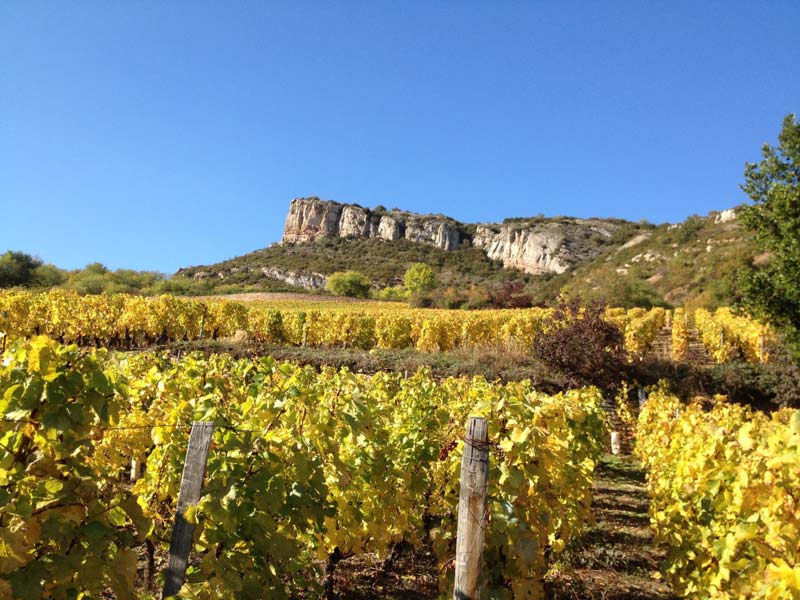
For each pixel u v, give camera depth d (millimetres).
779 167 9359
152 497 3096
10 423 1965
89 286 53938
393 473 3646
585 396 7004
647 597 4035
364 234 122625
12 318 16078
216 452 2596
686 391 13031
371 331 20156
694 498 3709
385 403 4820
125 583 1992
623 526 5758
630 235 96250
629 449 10539
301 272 92625
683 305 37938
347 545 3342
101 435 2797
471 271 101562
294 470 2668
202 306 20141
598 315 14023
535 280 86000
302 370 3922
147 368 5172
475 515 2404
